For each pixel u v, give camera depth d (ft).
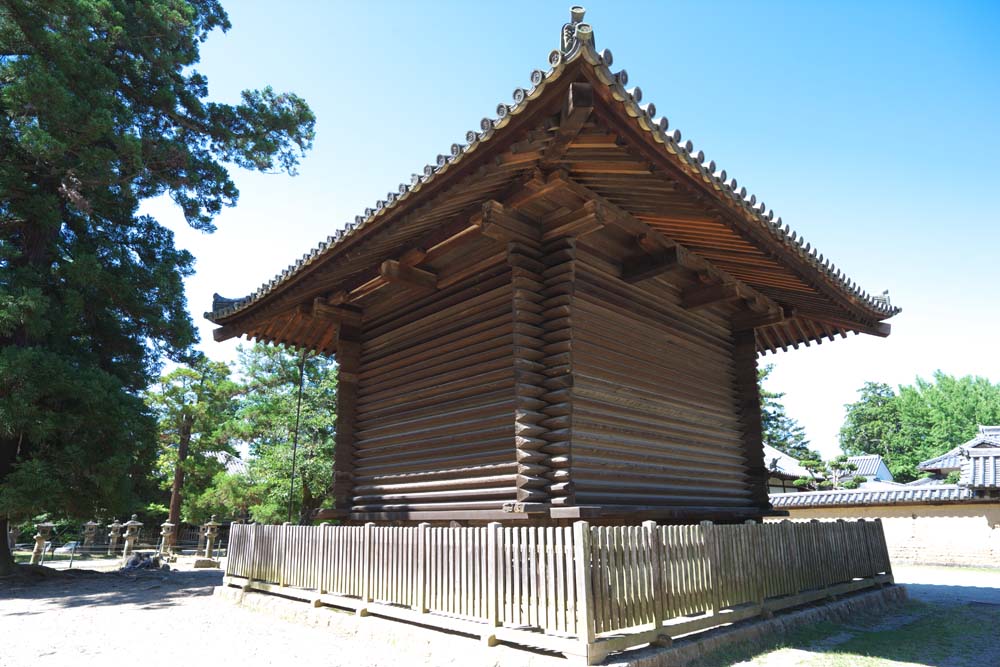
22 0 40.22
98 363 46.93
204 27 56.59
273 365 78.28
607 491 21.45
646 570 16.76
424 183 18.57
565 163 18.54
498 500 20.77
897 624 24.62
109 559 73.10
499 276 22.97
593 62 13.35
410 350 26.89
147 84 50.34
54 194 45.44
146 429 44.39
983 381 211.41
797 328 34.73
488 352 22.54
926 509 63.26
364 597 21.76
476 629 16.99
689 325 28.53
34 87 37.83
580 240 22.76
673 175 17.61
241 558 30.30
